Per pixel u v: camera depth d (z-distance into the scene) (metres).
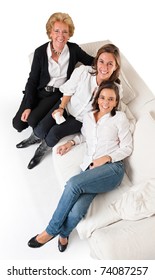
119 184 3.02
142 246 2.54
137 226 2.65
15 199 3.34
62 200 2.84
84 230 2.79
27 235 3.14
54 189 3.42
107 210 2.85
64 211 2.84
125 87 3.28
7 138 3.74
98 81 3.21
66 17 3.15
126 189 2.99
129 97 3.30
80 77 3.27
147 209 2.69
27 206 3.30
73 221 2.83
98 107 3.14
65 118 3.42
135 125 3.09
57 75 3.43
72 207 2.85
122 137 3.01
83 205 2.82
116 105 3.06
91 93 3.26
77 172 3.08
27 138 3.73
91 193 2.89
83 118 3.20
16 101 4.02
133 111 3.28
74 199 2.82
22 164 3.57
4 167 3.54
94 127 3.08
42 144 3.52
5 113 3.92
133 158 2.99
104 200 2.93
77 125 3.36
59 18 3.13
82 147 3.25
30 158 3.62
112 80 3.16
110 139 3.03
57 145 3.29
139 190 2.78
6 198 3.34
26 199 3.35
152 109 3.22
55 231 2.92
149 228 2.62
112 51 3.02
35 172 3.52
